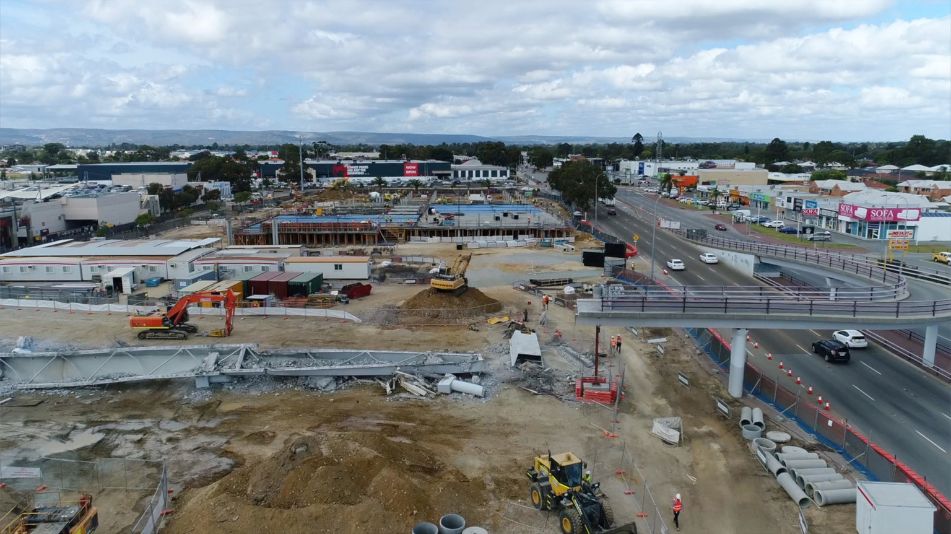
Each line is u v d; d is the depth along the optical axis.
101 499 30.56
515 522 28.25
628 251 98.06
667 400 42.78
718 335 53.88
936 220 107.88
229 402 42.75
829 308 42.75
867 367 48.44
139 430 38.53
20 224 106.94
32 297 71.19
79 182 168.62
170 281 79.88
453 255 99.69
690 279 81.44
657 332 58.78
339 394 44.09
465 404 42.16
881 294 48.94
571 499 27.33
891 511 25.58
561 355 52.00
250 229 113.69
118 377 45.50
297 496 28.11
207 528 26.56
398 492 28.11
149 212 140.38
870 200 116.75
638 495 30.97
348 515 26.67
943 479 31.45
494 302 67.88
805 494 30.28
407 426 38.72
